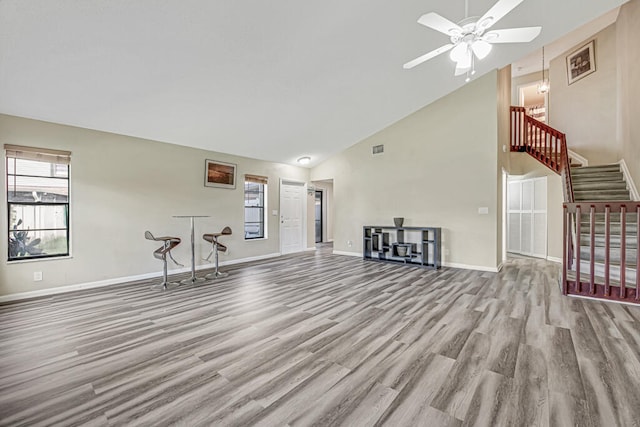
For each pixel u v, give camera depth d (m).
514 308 3.21
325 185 10.41
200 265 5.55
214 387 1.84
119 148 4.50
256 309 3.28
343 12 2.99
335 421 1.53
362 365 2.08
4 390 1.82
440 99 5.59
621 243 3.31
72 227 4.07
